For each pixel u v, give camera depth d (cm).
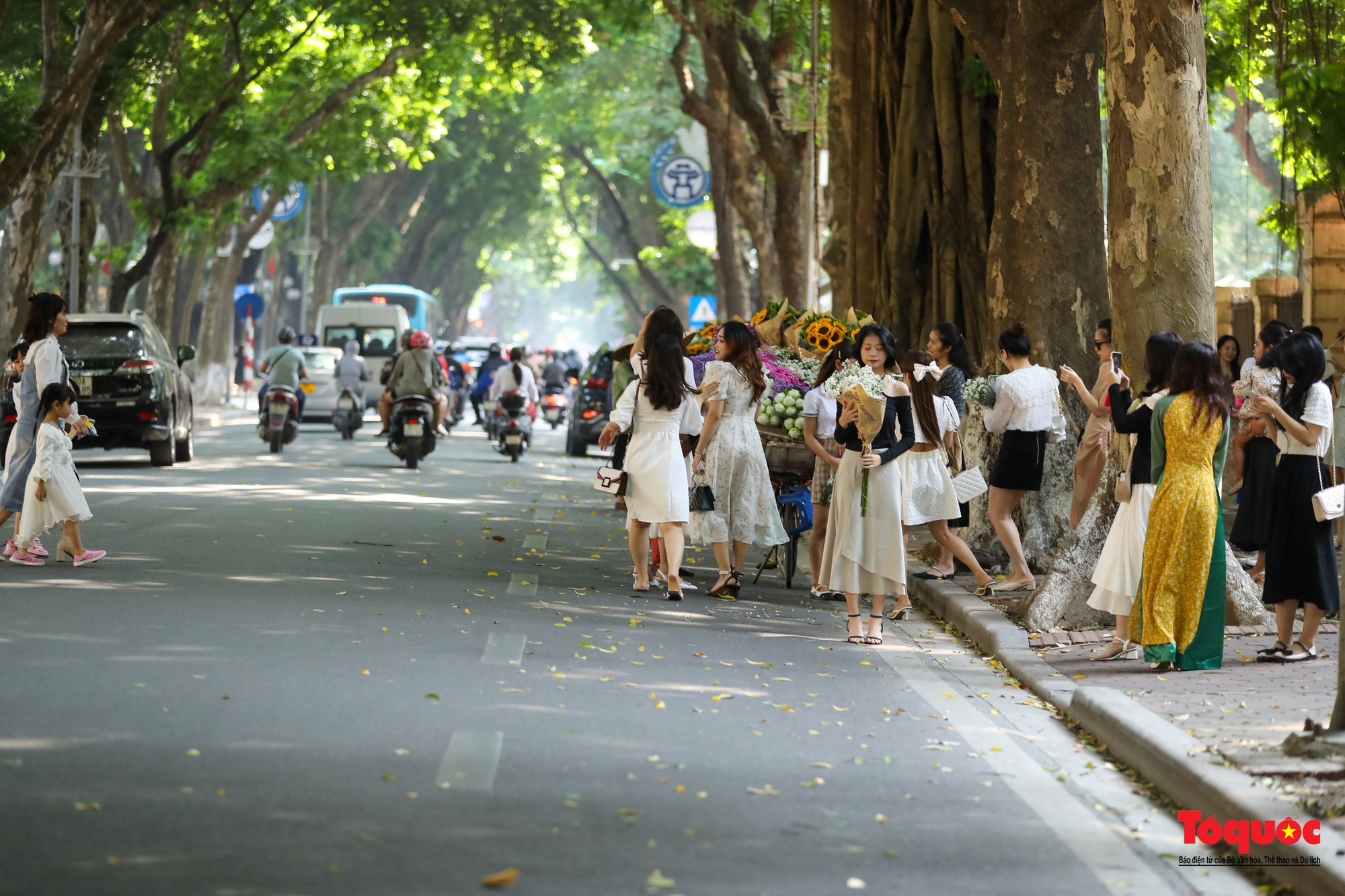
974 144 1905
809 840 632
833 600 1401
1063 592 1176
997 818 684
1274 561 1063
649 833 629
